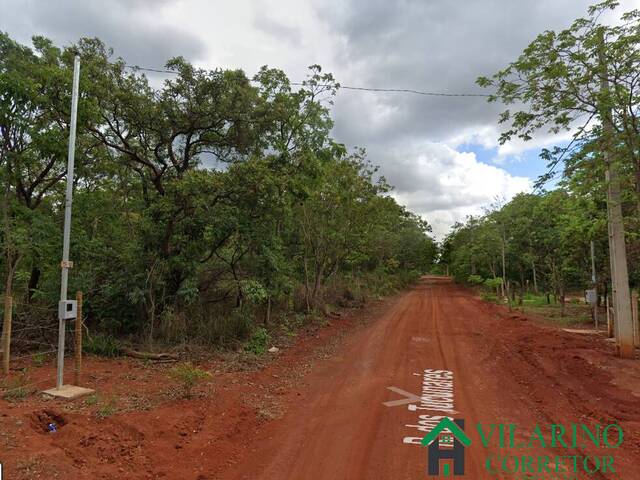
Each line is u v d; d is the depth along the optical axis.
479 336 13.55
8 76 8.45
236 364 9.30
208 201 10.70
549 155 8.61
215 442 5.32
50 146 9.27
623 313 9.95
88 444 4.80
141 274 10.23
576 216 14.52
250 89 12.59
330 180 16.30
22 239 8.93
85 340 9.70
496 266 33.47
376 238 26.39
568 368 9.05
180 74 11.62
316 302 17.25
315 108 14.55
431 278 74.38
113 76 11.17
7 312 7.55
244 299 11.89
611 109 7.70
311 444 5.39
